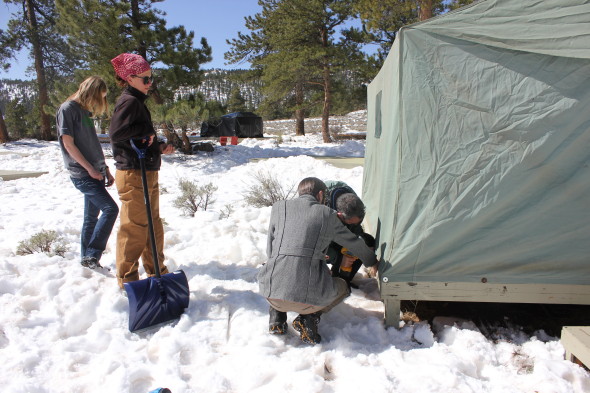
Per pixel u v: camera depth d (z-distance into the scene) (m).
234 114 26.89
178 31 13.80
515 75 2.44
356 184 8.43
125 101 2.88
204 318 2.87
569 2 2.32
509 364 2.38
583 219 2.50
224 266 3.84
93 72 13.70
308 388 2.10
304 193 2.85
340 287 2.72
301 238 2.55
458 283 2.61
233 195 7.78
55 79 22.53
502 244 2.55
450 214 2.54
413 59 2.56
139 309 2.74
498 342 2.62
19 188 8.36
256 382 2.19
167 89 13.95
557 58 2.39
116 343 2.55
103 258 3.98
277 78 21.20
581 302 2.57
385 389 2.09
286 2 20.47
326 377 2.30
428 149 2.56
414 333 2.65
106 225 3.52
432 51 2.53
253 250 4.14
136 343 2.60
